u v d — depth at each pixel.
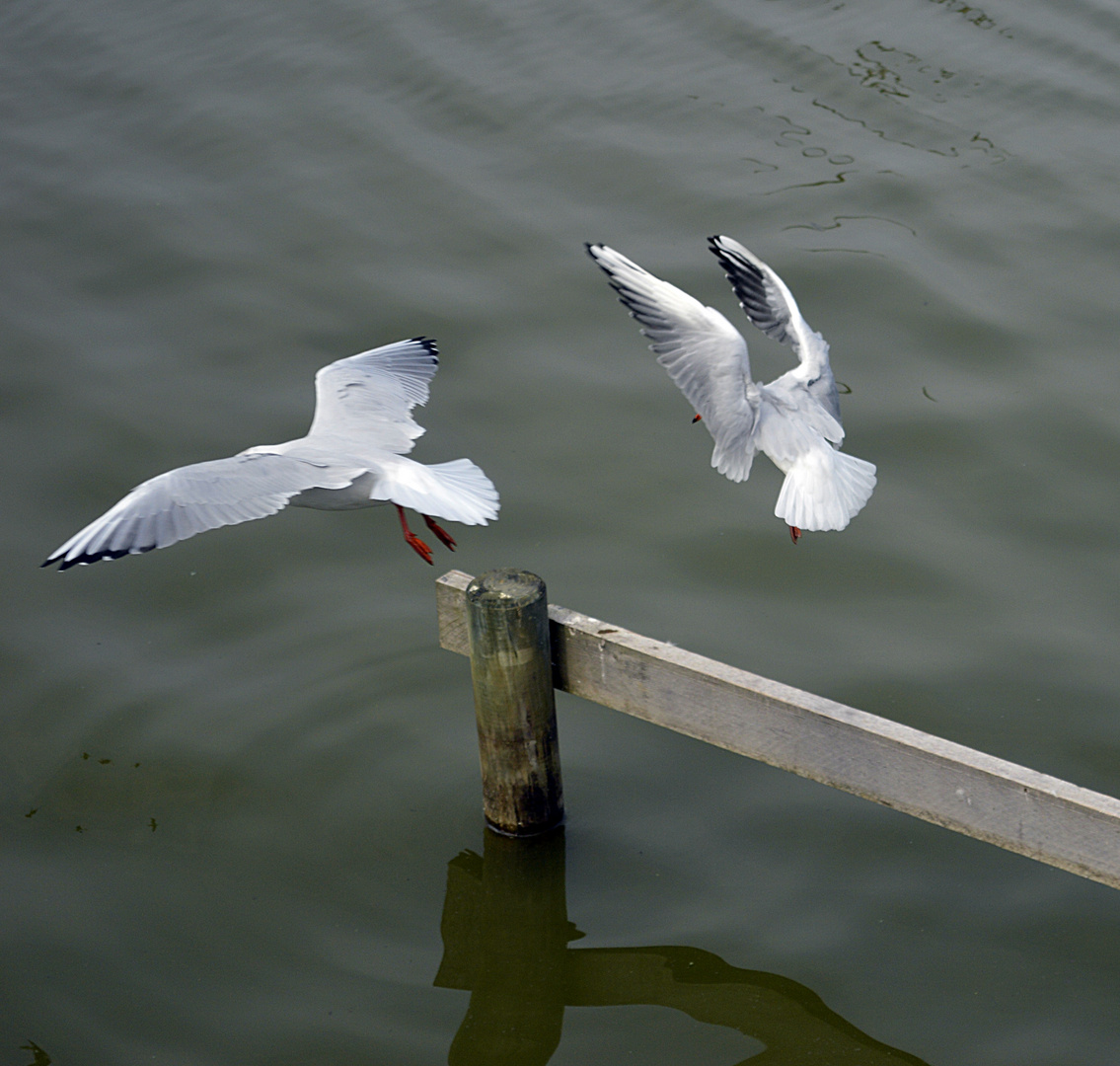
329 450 6.59
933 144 15.63
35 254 14.67
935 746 6.67
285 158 15.92
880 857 8.25
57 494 11.54
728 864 8.26
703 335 7.04
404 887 8.23
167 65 17.88
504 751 8.12
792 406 7.06
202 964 7.75
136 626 10.31
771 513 11.30
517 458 11.85
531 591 7.70
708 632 10.05
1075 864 6.38
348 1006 7.50
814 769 7.11
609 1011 7.44
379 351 7.82
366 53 17.83
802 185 14.96
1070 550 10.67
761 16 18.30
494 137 16.06
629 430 12.17
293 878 8.31
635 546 10.94
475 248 14.38
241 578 10.77
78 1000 7.54
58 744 9.28
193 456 11.87
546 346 13.13
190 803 8.84
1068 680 9.44
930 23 18.16
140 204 15.33
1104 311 13.20
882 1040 7.15
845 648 9.84
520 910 8.06
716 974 7.57
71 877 8.32
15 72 17.94
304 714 9.49
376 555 11.02
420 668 9.84
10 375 12.97
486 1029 7.34
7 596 10.56
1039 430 11.86
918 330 13.02
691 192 14.90
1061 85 16.69
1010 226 14.34
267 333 13.40
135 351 13.25
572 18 18.41
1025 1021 7.19
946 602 10.24
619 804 8.72
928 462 11.62
